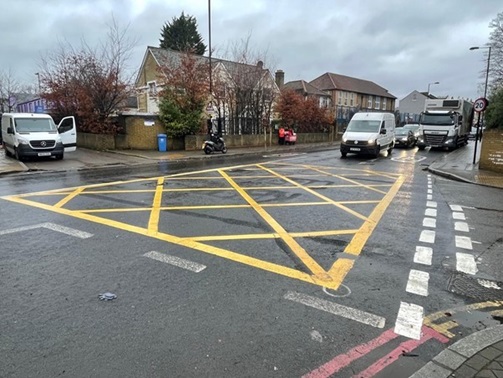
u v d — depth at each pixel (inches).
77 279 173.6
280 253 211.5
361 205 342.0
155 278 175.6
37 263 191.9
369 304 155.5
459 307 155.3
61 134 779.4
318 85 2477.9
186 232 246.5
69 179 473.4
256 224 269.3
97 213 293.7
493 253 219.8
